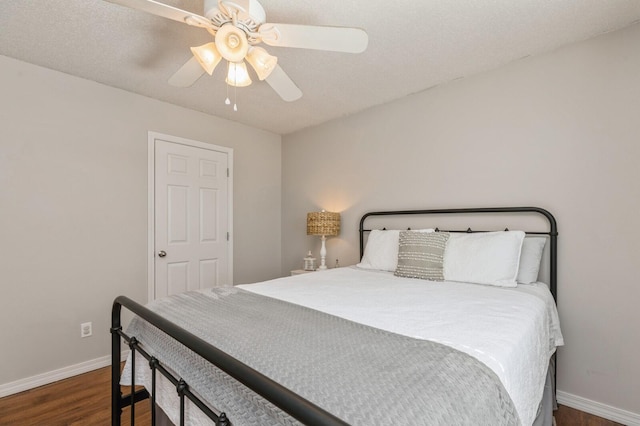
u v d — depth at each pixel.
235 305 1.49
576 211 1.96
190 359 1.06
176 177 3.04
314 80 2.52
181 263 3.06
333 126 3.45
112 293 2.61
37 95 2.29
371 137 3.09
